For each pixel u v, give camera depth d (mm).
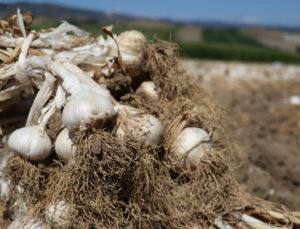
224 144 713
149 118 563
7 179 580
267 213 616
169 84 677
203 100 717
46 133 573
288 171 847
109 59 625
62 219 541
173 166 604
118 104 570
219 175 617
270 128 1222
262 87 2369
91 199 539
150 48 675
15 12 677
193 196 598
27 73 601
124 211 570
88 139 530
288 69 4121
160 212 568
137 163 537
